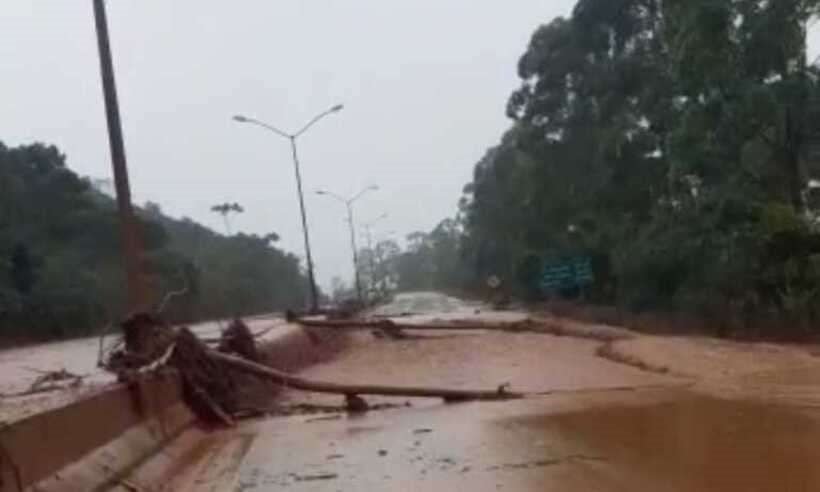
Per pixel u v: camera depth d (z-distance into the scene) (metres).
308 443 15.98
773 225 32.94
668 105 45.03
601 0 51.00
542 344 36.88
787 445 12.49
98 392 13.57
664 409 17.03
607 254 56.38
